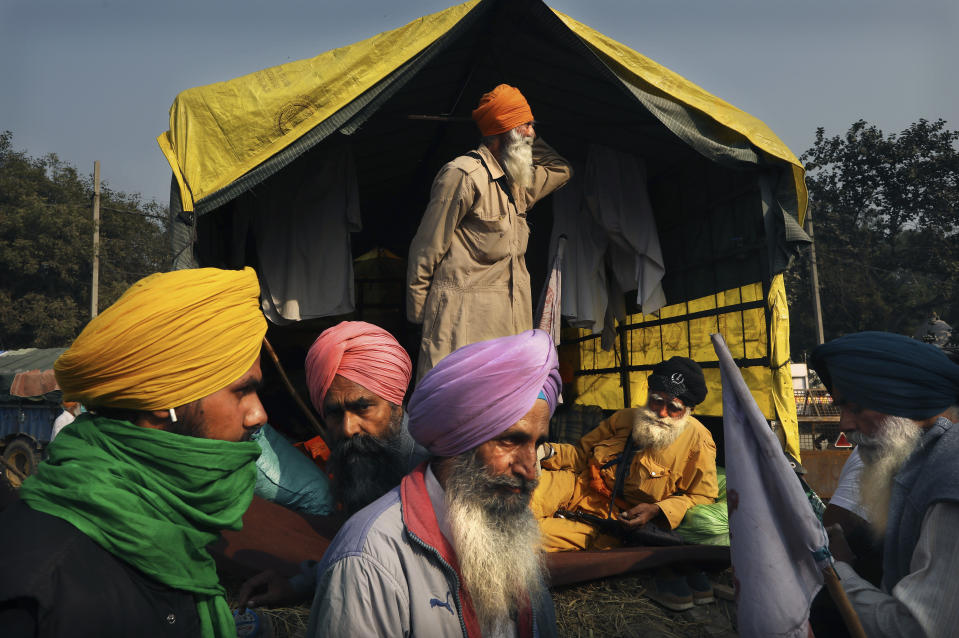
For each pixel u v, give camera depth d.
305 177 4.89
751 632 1.44
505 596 1.35
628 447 3.68
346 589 1.24
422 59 3.91
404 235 8.86
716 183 5.16
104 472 1.09
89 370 1.10
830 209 34.12
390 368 2.46
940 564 1.50
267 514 3.17
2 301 32.16
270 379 6.56
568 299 5.41
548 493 3.57
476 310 3.74
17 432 10.91
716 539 3.41
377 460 2.41
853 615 1.46
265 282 4.76
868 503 1.88
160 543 1.08
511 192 3.91
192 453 1.14
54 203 36.12
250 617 1.85
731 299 5.07
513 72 4.89
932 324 13.09
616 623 2.98
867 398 1.74
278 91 3.80
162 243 38.91
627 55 4.11
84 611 0.95
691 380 3.54
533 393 1.33
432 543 1.28
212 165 3.75
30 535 0.99
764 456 1.49
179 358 1.13
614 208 5.42
